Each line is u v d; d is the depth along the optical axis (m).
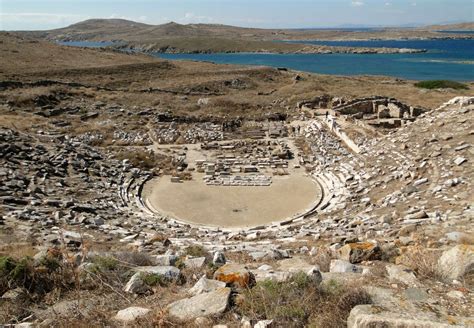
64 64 75.12
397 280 8.59
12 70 62.53
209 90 66.75
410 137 27.22
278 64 150.38
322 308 7.62
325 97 57.72
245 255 13.39
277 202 25.56
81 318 7.84
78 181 25.75
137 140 39.69
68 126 41.81
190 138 41.12
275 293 8.10
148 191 27.58
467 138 23.56
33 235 14.83
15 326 7.48
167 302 8.48
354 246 11.30
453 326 6.12
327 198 25.27
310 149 37.00
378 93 62.81
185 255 12.69
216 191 27.61
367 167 26.91
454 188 18.59
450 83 75.38
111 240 15.94
